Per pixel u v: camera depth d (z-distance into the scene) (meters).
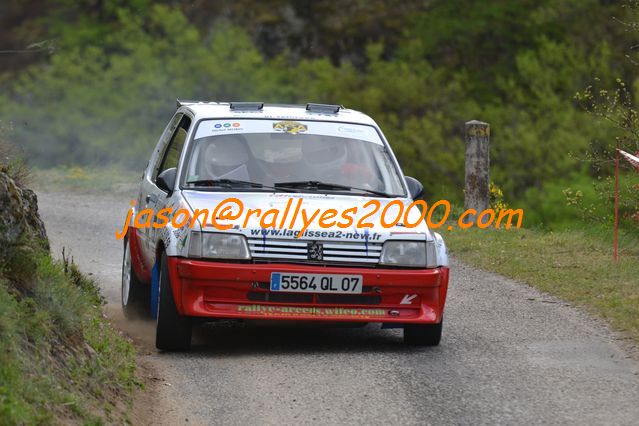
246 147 21.25
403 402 16.09
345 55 94.25
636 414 15.42
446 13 85.62
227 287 18.66
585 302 23.34
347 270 18.77
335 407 15.85
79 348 15.77
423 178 75.19
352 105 80.06
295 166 21.03
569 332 20.81
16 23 98.56
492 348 19.64
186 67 84.00
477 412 15.57
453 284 26.28
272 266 18.64
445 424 15.03
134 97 84.06
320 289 18.70
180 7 95.88
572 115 70.94
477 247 30.98
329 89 81.44
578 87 74.25
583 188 65.31
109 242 34.38
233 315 18.69
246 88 84.19
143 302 22.84
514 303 23.81
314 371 17.91
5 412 11.76
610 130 69.75
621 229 32.69
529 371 17.86
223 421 15.24
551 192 66.56
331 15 95.81
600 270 26.61
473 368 18.11
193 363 18.48
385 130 75.88
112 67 87.56
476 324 21.81
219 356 19.09
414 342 19.86
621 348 19.41
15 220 15.87
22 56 96.38
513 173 73.56
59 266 18.36
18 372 12.95
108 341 17.34
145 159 82.94
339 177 21.00
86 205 43.00
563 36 81.56
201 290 18.69
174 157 22.03
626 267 26.80
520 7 83.81
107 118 84.00
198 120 21.77
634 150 34.88
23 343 14.01
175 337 19.14
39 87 86.31
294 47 95.12
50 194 46.09
